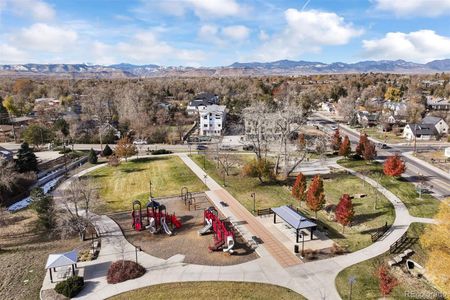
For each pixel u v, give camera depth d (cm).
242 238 3772
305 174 6109
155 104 12762
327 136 9331
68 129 9881
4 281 3066
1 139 9519
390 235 3762
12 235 3975
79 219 3872
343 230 3916
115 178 6128
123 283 2980
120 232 3988
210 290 2853
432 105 13188
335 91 17400
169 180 5925
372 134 10200
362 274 3036
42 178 6138
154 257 3412
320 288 2858
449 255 2509
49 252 3584
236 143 8938
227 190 5372
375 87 17500
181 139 9619
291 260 3300
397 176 5700
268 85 18462
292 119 6169
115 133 10019
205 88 18525
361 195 4984
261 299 2734
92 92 14962
